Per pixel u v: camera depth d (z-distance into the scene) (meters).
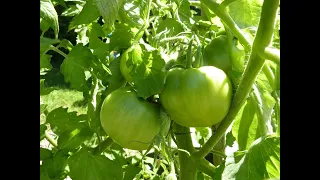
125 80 0.36
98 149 0.39
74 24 0.39
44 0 0.33
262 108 0.36
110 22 0.29
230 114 0.32
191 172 0.39
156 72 0.31
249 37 0.37
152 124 0.31
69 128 0.41
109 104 0.32
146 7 0.36
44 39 0.32
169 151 0.37
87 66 0.37
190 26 0.45
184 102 0.30
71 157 0.37
